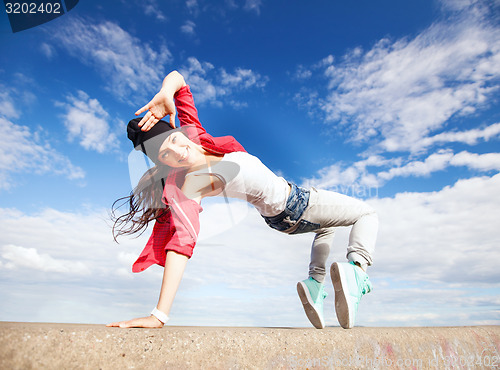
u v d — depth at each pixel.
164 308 1.25
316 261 1.84
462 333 1.79
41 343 0.93
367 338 1.46
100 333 1.00
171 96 1.51
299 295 1.76
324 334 1.37
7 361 0.89
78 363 0.95
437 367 1.61
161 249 1.45
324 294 1.81
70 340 0.96
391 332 1.56
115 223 1.54
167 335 1.08
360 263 1.67
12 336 0.91
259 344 1.20
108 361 0.98
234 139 1.76
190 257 1.35
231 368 1.12
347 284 1.57
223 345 1.14
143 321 1.21
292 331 1.33
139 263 1.44
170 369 1.04
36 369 0.91
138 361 1.01
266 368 1.18
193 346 1.09
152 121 1.47
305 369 1.25
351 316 1.55
